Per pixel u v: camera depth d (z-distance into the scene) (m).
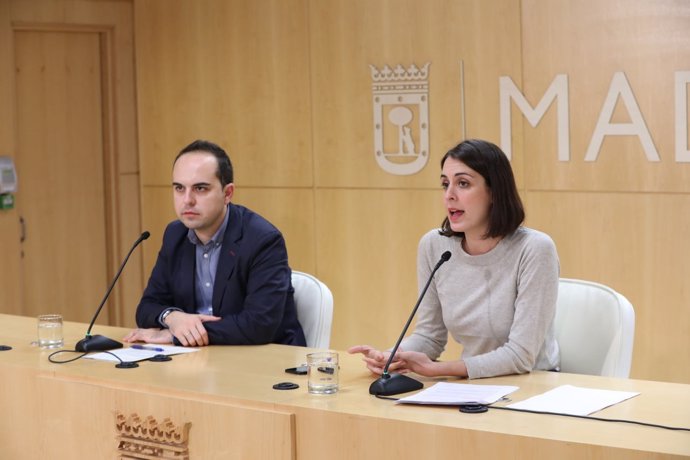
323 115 5.50
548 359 3.14
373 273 5.42
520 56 4.85
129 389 2.89
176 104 6.00
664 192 4.52
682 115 4.44
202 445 2.73
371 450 2.45
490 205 2.99
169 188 6.08
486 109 4.97
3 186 5.64
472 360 2.84
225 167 3.61
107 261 6.21
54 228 6.01
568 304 3.30
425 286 3.00
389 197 5.32
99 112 6.13
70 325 3.83
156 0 6.01
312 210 5.59
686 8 4.39
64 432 3.05
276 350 3.34
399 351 2.96
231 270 3.58
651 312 4.60
